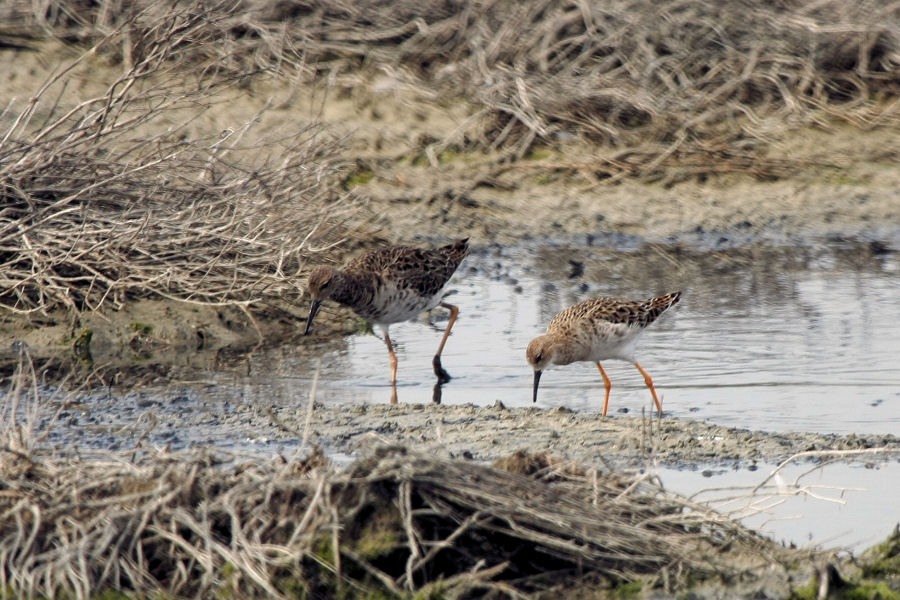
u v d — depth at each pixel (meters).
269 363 12.91
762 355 12.92
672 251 17.64
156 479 7.53
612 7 22.38
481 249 17.77
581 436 10.27
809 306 14.86
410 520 7.15
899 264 16.91
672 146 20.44
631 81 21.31
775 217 18.89
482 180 19.58
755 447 10.00
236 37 21.66
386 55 21.86
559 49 22.08
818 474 9.50
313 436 10.19
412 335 14.21
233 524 7.08
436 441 10.02
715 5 22.80
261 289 14.11
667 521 7.81
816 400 11.41
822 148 20.73
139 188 14.41
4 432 8.70
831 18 22.66
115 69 20.27
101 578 7.00
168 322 13.73
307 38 21.50
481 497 7.36
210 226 14.09
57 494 7.47
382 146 20.09
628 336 11.70
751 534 8.05
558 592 7.32
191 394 11.58
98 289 13.96
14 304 13.76
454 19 22.34
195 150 15.79
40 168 13.76
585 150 20.48
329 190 15.95
